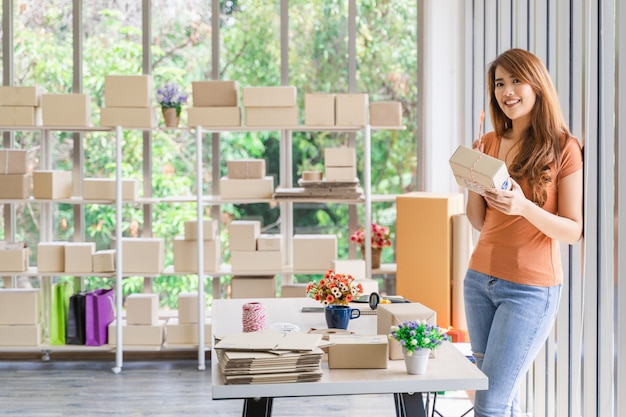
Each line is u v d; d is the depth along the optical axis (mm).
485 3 5117
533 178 2822
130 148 6008
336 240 5578
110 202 5602
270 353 2275
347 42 5938
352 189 5484
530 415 4309
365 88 5945
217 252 5684
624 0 2820
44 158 5953
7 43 5922
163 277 6031
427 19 5789
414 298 5031
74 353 5895
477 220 3098
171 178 6012
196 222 5594
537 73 2822
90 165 6016
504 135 3012
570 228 2754
